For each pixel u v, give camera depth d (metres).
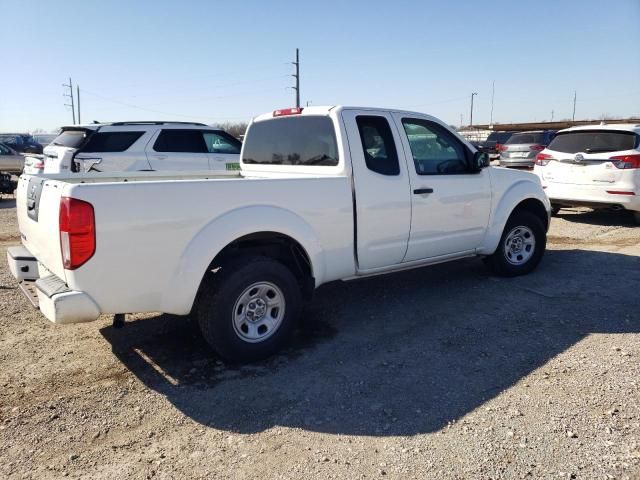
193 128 9.92
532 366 3.79
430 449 2.82
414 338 4.37
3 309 4.97
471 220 5.45
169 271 3.46
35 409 3.25
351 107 4.58
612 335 4.30
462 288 5.70
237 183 3.71
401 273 6.34
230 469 2.69
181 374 3.74
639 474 2.57
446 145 5.26
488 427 3.01
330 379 3.66
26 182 4.09
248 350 3.85
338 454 2.80
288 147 5.01
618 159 8.79
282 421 3.13
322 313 4.99
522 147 18.36
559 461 2.68
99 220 3.17
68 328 4.56
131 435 2.99
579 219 10.33
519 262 6.12
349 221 4.40
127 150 9.23
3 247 7.75
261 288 3.90
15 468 2.69
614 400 3.26
